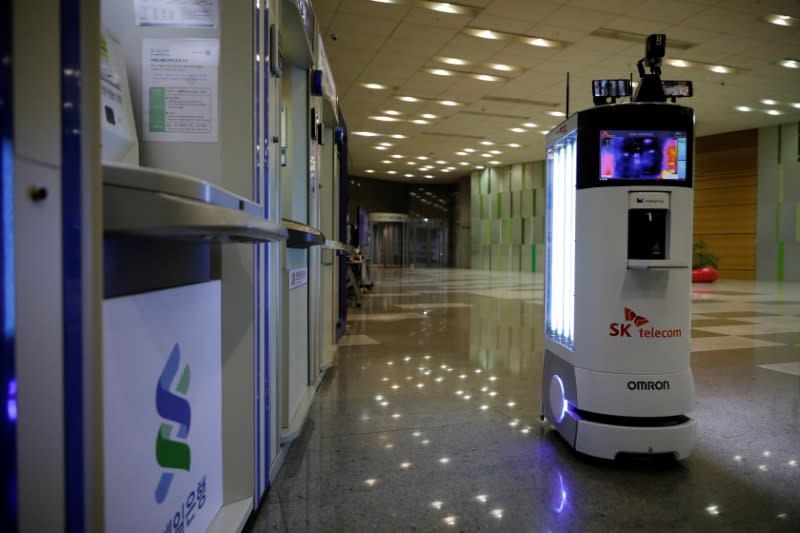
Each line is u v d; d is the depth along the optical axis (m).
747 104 13.02
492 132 16.34
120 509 1.01
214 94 1.71
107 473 0.96
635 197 2.23
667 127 2.25
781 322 6.92
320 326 3.89
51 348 0.68
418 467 2.24
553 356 2.68
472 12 7.86
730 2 7.43
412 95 12.30
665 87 2.39
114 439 0.99
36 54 0.64
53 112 0.68
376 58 9.83
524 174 24.42
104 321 0.95
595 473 2.19
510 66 10.27
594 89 2.39
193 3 1.71
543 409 2.83
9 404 0.61
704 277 15.99
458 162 23.27
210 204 0.98
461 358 4.60
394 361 4.47
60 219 0.69
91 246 0.76
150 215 0.88
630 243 2.29
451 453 2.41
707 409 3.11
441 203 32.69
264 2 1.87
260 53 1.81
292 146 3.16
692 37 8.71
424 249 32.69
